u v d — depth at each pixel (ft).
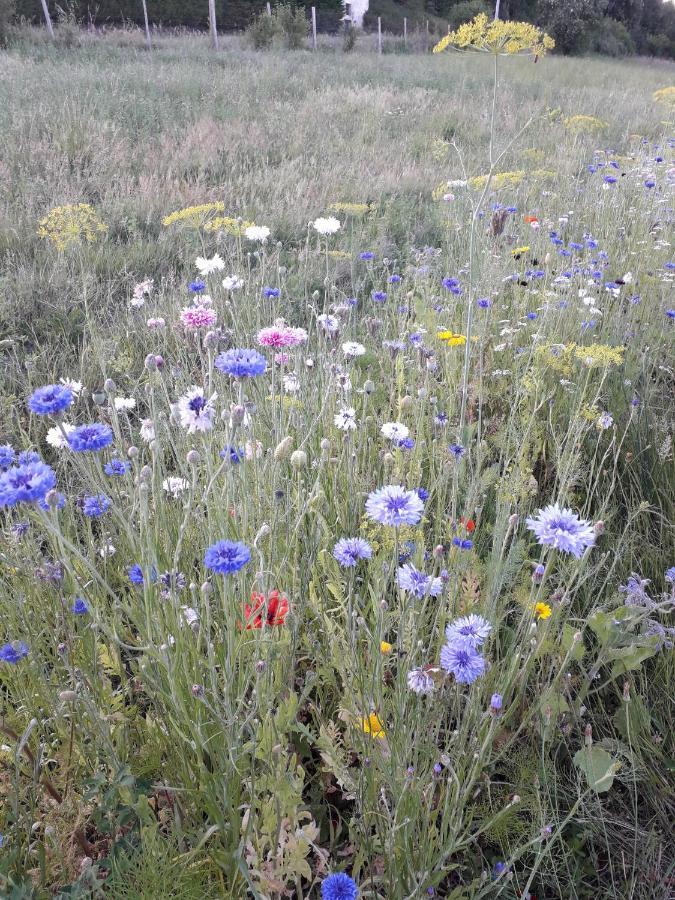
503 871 5.43
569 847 6.41
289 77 49.26
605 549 9.10
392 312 14.11
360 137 33.53
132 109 33.27
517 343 13.10
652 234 18.56
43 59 49.39
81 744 6.26
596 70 71.41
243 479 6.33
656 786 6.84
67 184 22.68
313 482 8.85
